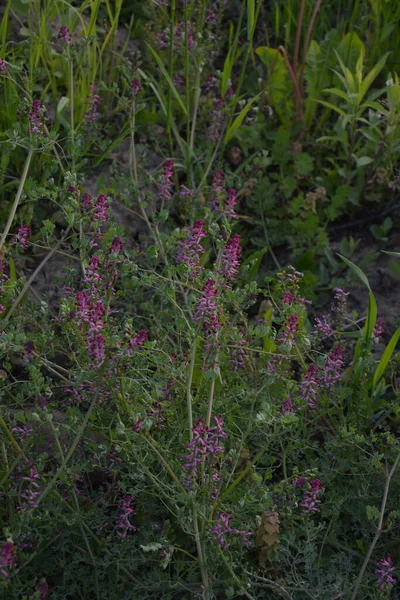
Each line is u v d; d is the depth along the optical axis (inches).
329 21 241.3
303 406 138.9
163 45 207.0
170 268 138.4
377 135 213.2
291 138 215.9
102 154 187.0
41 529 135.0
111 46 217.5
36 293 177.3
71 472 126.8
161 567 134.3
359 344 159.9
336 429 154.9
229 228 136.9
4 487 132.1
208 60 221.3
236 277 183.8
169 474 136.9
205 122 217.6
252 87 228.7
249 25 197.3
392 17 239.3
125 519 129.5
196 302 130.0
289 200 208.5
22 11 205.8
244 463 143.1
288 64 209.3
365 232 207.9
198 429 120.1
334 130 214.8
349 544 145.3
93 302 129.7
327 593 132.2
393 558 143.3
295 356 142.6
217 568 134.4
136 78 183.8
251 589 132.0
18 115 187.3
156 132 212.7
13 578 126.7
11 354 157.2
